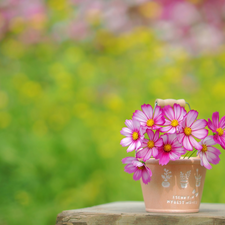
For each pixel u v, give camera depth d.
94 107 2.99
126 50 3.41
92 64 3.38
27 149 2.39
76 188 2.29
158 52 3.21
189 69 3.31
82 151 2.40
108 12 4.18
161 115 1.09
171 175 1.10
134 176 1.10
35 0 3.96
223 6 4.27
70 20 3.97
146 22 4.29
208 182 2.20
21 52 3.37
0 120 2.57
